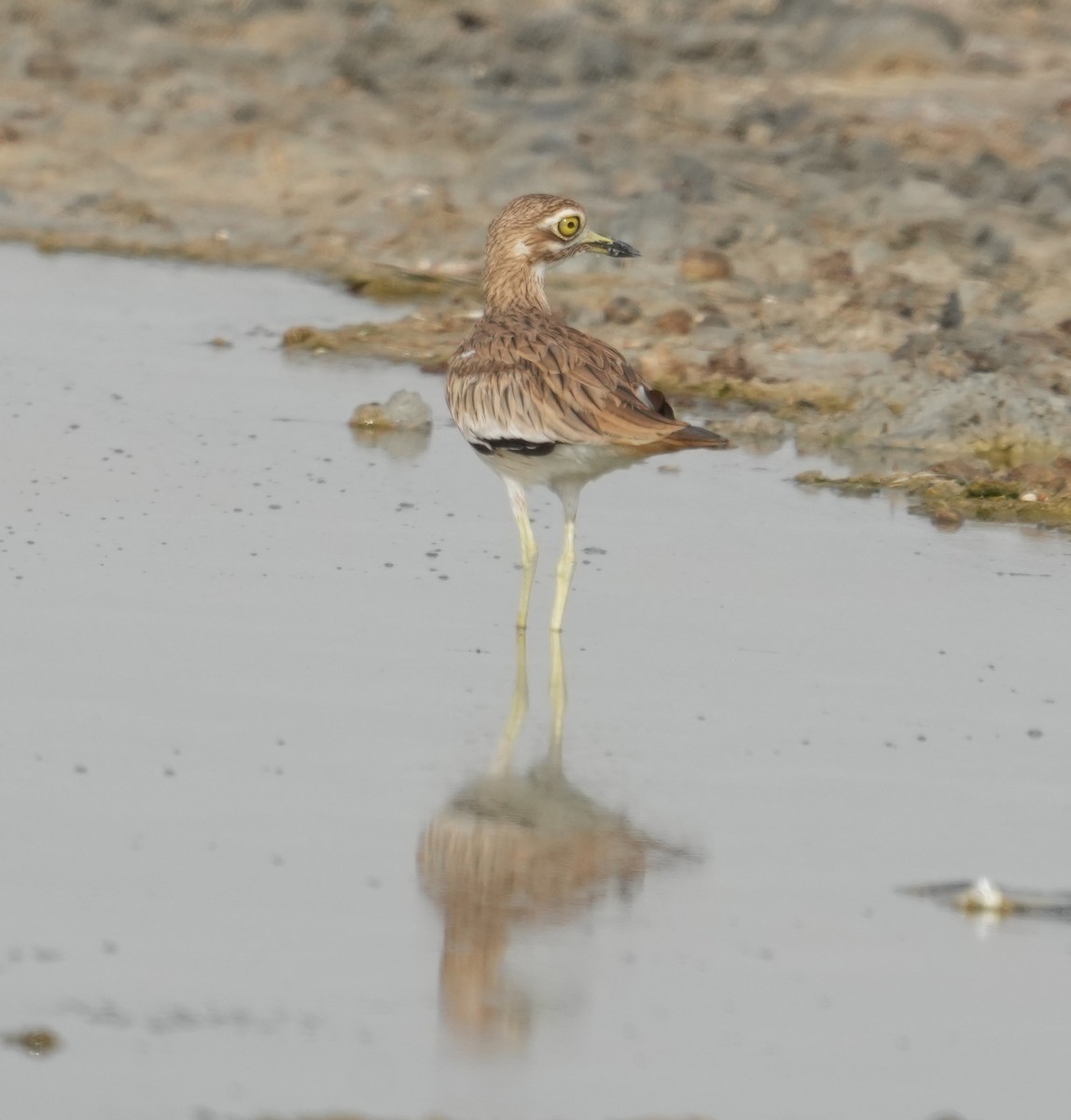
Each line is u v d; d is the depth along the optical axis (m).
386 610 12.80
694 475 16.02
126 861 9.23
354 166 25.08
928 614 13.11
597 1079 7.61
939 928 8.91
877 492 15.72
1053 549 14.54
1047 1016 8.18
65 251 22.27
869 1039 7.98
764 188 24.66
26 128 25.81
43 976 8.18
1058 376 18.45
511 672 11.90
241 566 13.43
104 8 31.31
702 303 20.50
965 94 29.12
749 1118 7.39
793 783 10.47
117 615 12.42
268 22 31.12
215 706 11.12
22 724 10.73
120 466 15.41
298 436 16.47
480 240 23.16
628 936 8.74
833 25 30.86
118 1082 7.48
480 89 28.81
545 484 12.60
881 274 21.61
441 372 18.62
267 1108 7.33
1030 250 22.61
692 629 12.71
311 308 20.64
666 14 32.84
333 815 9.84
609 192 24.28
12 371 17.81
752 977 8.42
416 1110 7.36
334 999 8.12
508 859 9.46
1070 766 10.80
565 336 12.68
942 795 10.37
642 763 10.66
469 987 8.23
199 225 23.39
